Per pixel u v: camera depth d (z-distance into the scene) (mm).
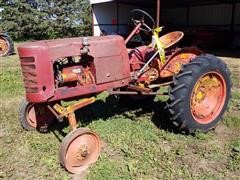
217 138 3539
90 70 3256
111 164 2988
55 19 22719
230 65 8820
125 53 3441
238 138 3527
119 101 4527
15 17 21312
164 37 4035
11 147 3436
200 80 3488
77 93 3141
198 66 3389
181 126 3445
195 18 18484
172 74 3672
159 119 4043
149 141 3443
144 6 20172
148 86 3674
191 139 3486
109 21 18469
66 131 3752
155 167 2938
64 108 3098
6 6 21281
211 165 2986
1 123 4137
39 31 22391
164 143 3408
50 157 3158
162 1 17188
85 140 2924
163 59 3719
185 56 3820
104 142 3443
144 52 3848
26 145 3445
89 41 3162
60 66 3133
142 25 3641
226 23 16844
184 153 3191
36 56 2861
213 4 17312
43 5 22297
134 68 3684
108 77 3301
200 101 3611
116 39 3355
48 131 3789
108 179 2752
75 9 23328
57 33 22938
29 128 3797
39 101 2939
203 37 14633
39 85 2906
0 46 12023
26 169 2992
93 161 3029
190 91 3336
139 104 4539
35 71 2875
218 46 14648
